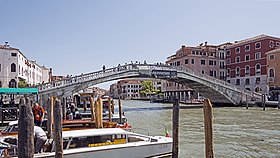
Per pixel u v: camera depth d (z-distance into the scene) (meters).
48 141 8.07
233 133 15.88
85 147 7.98
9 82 34.12
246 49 51.22
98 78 29.88
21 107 5.04
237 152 11.08
